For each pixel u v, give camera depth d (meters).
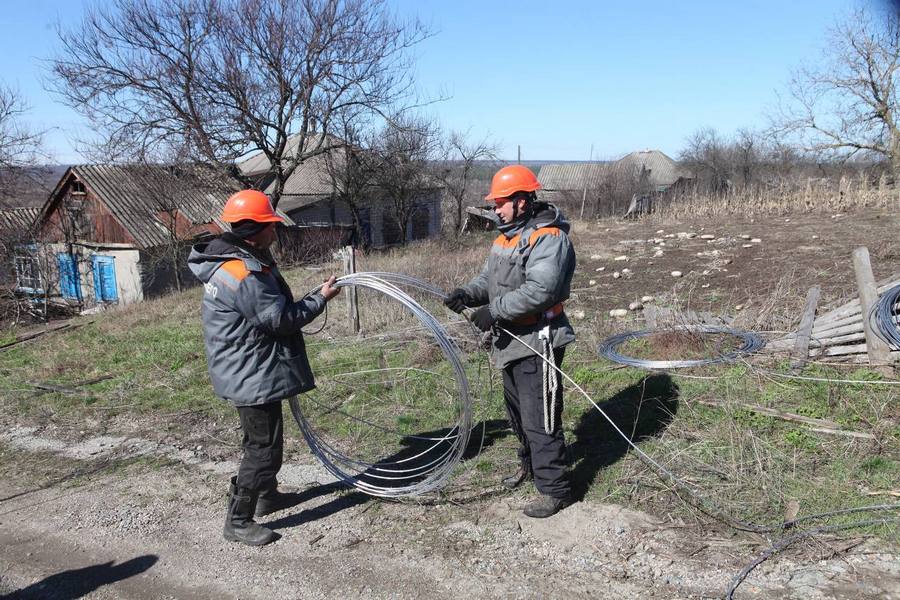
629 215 22.39
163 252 25.17
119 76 20.11
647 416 4.55
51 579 3.45
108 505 4.23
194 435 5.32
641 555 3.19
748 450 3.93
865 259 5.14
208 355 3.55
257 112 21.19
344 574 3.28
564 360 5.80
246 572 3.37
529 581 3.09
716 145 33.94
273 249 21.77
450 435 4.75
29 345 10.07
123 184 26.77
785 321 6.10
